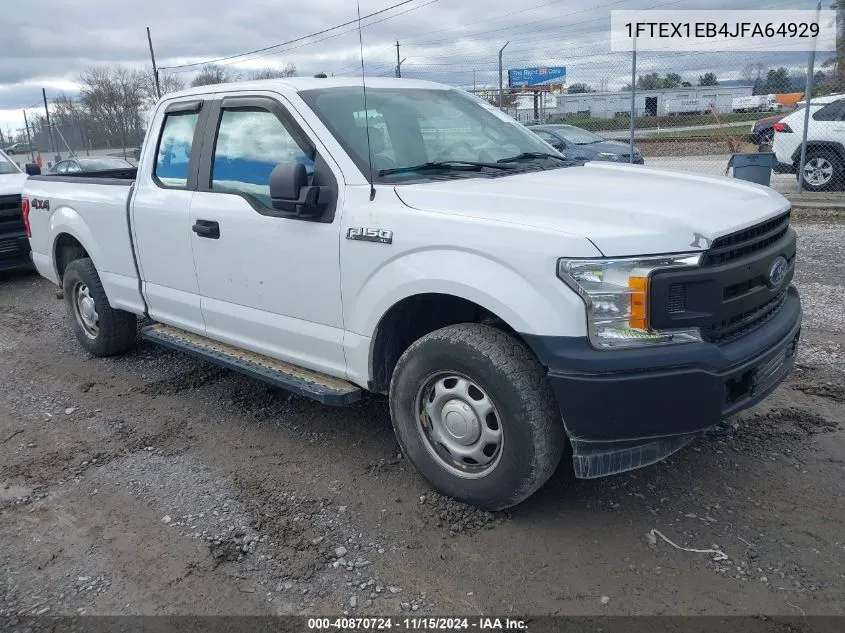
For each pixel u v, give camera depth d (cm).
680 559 318
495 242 319
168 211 486
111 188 552
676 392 303
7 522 374
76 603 308
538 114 1947
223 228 443
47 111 3148
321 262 390
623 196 341
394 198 363
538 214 323
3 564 338
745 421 442
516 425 324
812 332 595
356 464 418
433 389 361
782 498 360
